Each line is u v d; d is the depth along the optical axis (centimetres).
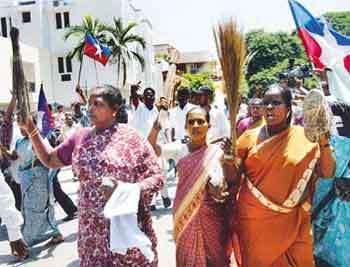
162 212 719
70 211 723
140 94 742
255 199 319
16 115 314
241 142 330
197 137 338
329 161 313
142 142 303
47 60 3369
